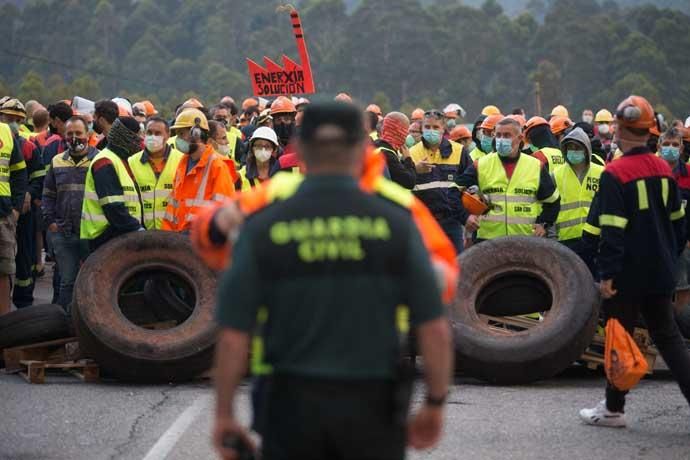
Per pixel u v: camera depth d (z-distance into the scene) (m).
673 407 25.20
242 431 11.96
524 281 29.08
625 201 22.19
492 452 20.97
